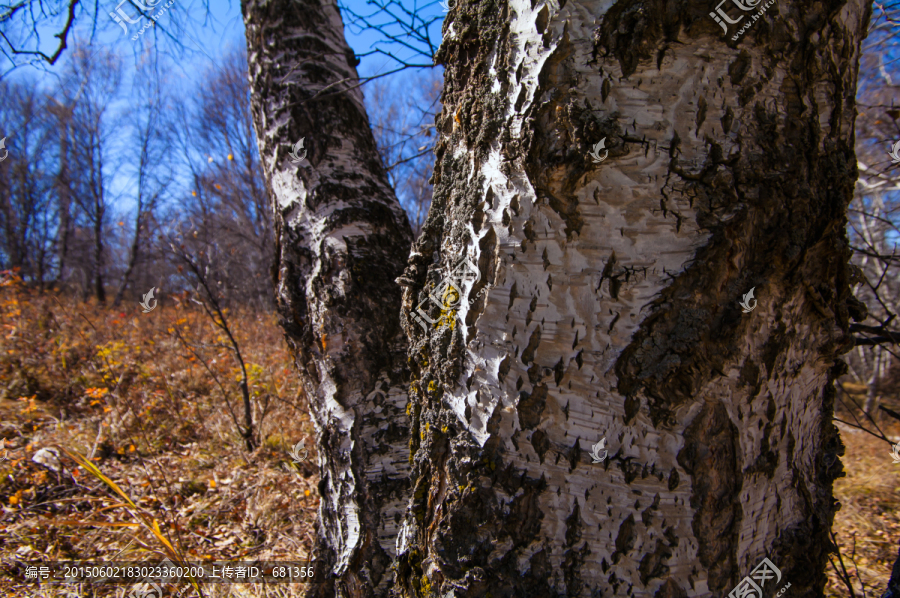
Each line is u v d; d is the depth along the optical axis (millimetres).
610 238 979
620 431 991
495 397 1067
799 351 1046
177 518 3029
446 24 1218
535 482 1038
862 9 1062
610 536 999
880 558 3152
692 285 947
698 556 977
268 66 2041
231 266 12516
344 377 1756
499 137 1051
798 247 938
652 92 941
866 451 5531
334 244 1787
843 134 1026
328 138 1922
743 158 928
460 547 1087
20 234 18484
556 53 965
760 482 1022
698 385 953
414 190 7176
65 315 7461
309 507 3371
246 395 4406
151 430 4418
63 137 16984
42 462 3537
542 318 1026
